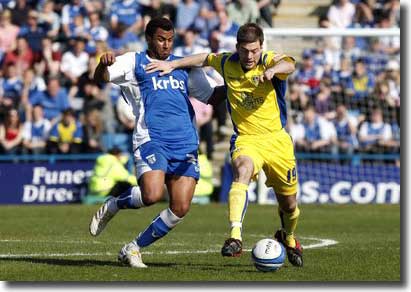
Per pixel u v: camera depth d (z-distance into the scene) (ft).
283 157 89.15
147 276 81.25
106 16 231.09
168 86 88.17
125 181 193.06
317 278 82.02
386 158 203.92
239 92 89.40
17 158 203.10
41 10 235.61
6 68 219.61
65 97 212.84
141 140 87.20
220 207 182.60
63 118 203.92
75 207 182.60
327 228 144.77
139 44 222.48
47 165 199.41
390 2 239.71
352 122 207.62
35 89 214.28
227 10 224.94
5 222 149.48
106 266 88.22
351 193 201.16
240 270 86.74
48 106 211.41
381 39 222.69
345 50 219.00
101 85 209.15
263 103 89.15
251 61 86.89
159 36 87.76
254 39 86.22
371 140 207.00
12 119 206.18
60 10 234.38
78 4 232.32
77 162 199.82
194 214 167.12
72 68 217.77
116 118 205.87
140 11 230.07
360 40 220.64
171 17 228.22
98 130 204.03
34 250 104.78
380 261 95.71
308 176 201.05
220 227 143.95
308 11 247.29
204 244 115.14
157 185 85.51
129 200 89.15
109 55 84.64
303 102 208.85
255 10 225.97
